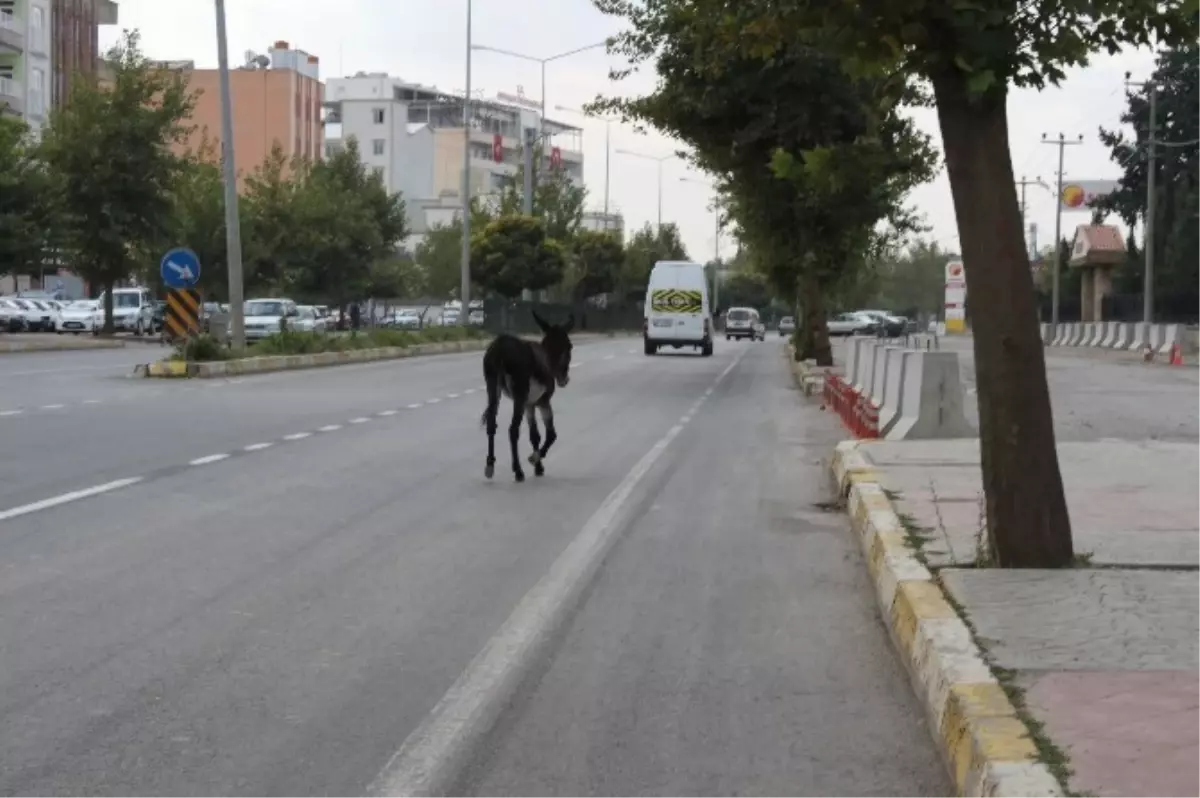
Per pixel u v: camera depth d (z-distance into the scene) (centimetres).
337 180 6994
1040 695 601
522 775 582
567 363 1577
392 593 927
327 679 721
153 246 5447
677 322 5369
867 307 13912
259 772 581
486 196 9625
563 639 815
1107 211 7931
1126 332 4959
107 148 5272
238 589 930
